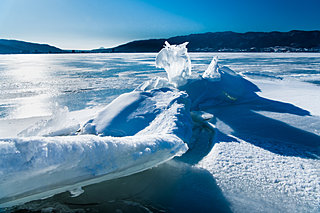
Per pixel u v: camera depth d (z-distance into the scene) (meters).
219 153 3.69
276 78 12.48
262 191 2.78
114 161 2.49
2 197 1.96
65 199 2.55
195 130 5.05
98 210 2.41
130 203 2.55
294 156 3.64
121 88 10.97
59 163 2.09
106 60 39.78
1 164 1.84
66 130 4.18
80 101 8.19
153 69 21.42
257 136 4.57
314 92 8.74
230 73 10.03
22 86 11.65
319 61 31.44
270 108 6.67
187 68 8.14
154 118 4.37
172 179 3.05
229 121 5.59
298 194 2.71
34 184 2.07
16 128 5.18
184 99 4.97
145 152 2.72
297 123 5.27
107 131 4.04
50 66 25.64
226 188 2.85
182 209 2.49
